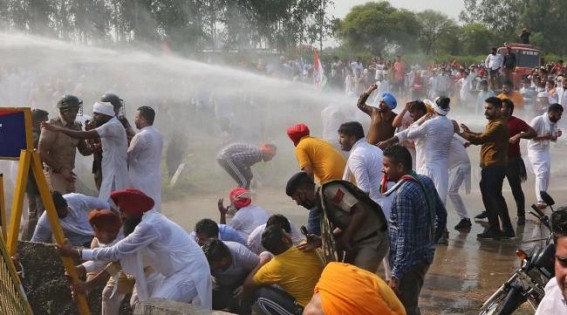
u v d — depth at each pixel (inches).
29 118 226.4
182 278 237.5
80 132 344.5
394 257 230.4
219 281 266.5
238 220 311.9
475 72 1240.8
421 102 371.6
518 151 410.6
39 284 288.2
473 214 446.9
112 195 242.8
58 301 286.8
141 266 239.5
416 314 234.1
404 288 231.3
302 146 311.1
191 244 243.3
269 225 271.1
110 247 236.4
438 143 355.9
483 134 374.9
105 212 257.1
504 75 1195.9
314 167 311.6
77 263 285.3
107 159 357.4
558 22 3548.2
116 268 248.4
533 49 1457.9
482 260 343.0
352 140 298.5
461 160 404.2
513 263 336.8
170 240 238.7
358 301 110.6
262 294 243.3
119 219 259.1
